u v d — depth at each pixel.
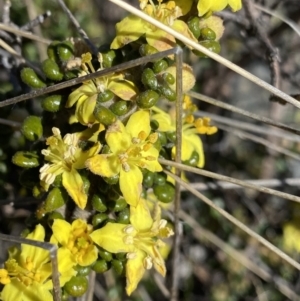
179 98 0.14
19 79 0.19
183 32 0.14
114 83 0.14
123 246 0.14
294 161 0.26
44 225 0.15
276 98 0.18
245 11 0.19
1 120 0.18
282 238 0.24
